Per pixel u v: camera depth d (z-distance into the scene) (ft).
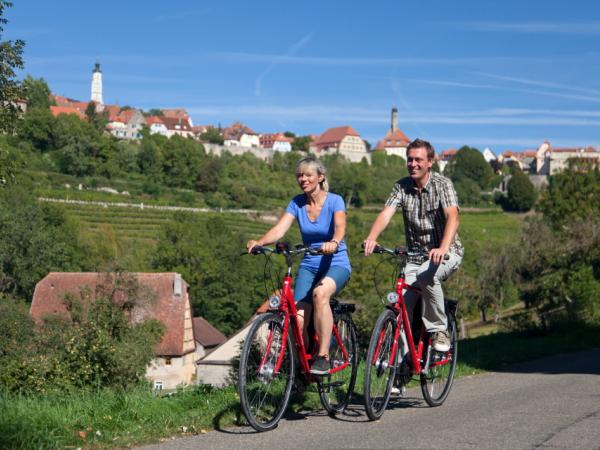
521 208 608.19
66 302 111.45
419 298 23.84
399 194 24.06
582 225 129.29
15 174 96.73
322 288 21.31
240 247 264.93
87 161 524.93
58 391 26.43
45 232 220.23
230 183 556.92
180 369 169.07
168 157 563.07
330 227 22.17
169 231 259.80
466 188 622.54
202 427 20.52
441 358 24.49
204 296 247.91
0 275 200.85
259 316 20.04
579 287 78.69
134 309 121.29
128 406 22.06
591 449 17.84
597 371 34.32
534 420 21.29
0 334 117.19
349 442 18.67
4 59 89.15
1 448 17.43
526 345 47.83
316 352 21.71
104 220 399.03
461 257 24.11
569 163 211.61
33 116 530.27
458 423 20.98
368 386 21.15
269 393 20.43
